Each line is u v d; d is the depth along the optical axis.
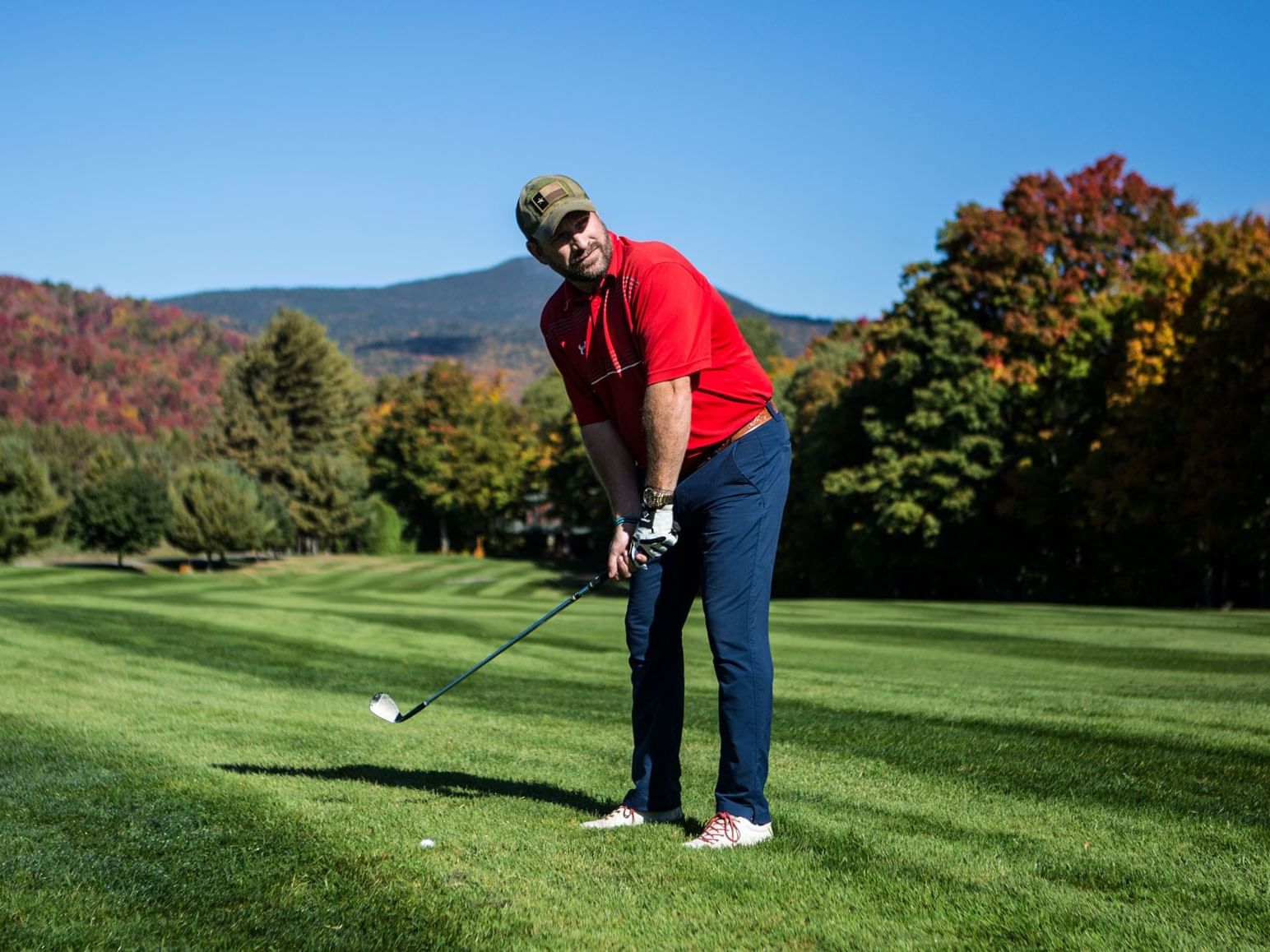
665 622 3.68
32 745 5.14
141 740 5.30
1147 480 27.67
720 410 3.47
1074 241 34.97
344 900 2.81
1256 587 30.08
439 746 5.22
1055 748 5.05
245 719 6.04
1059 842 3.34
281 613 14.82
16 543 53.50
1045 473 31.55
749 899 2.79
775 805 3.88
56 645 10.07
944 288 34.09
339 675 8.45
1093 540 31.88
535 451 75.88
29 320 159.38
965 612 17.19
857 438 37.09
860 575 40.38
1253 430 25.34
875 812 3.76
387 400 93.62
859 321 48.53
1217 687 7.55
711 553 3.49
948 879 2.95
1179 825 3.57
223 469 57.38
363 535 72.81
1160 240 35.25
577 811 3.81
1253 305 25.67
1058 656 9.99
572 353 3.60
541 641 11.56
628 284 3.37
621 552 3.65
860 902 2.76
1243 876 2.98
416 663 9.37
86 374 154.38
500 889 2.89
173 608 15.68
